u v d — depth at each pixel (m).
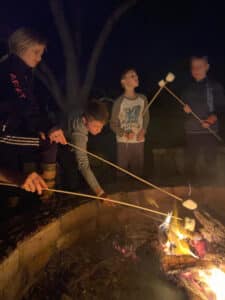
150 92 9.27
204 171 4.74
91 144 6.53
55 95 7.65
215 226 3.35
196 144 4.96
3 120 3.10
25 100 3.19
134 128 4.66
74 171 4.72
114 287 2.81
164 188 3.90
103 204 3.56
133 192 3.78
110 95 8.93
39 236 2.82
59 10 7.46
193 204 3.31
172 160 5.12
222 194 3.99
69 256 3.14
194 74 4.92
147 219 3.78
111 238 3.49
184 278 2.76
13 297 2.49
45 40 3.12
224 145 5.00
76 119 3.43
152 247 3.33
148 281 2.88
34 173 2.48
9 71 3.06
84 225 3.44
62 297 2.66
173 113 8.38
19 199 3.76
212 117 4.68
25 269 2.67
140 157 4.77
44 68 7.66
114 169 5.19
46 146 3.45
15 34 3.09
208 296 2.60
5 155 3.23
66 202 3.44
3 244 2.57
